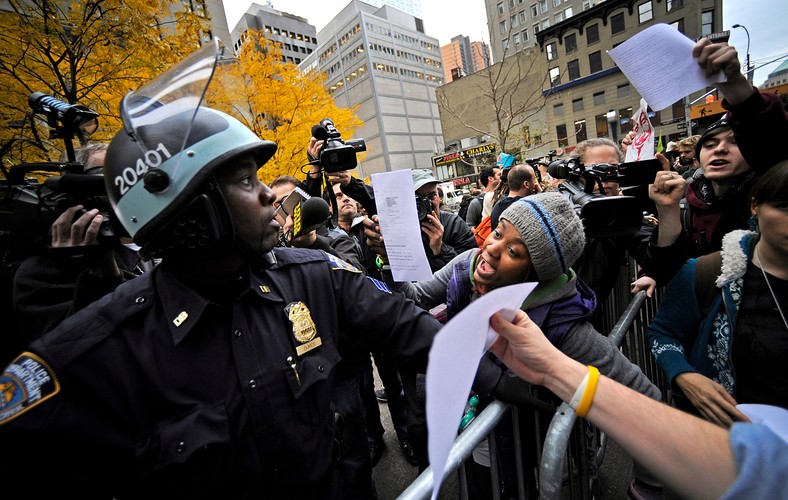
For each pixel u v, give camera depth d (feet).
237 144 2.30
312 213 4.61
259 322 2.63
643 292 6.09
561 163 7.55
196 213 2.17
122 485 2.34
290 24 199.31
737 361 3.68
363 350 5.42
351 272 3.45
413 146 171.73
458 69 116.57
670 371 4.17
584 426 4.29
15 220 3.66
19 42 12.36
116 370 2.17
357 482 4.47
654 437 1.82
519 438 3.64
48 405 1.99
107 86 15.06
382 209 4.24
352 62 166.81
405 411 7.62
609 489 6.06
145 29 14.43
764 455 1.40
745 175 5.10
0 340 4.76
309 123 31.68
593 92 87.10
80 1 13.29
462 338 1.60
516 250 3.64
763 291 3.51
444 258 6.74
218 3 45.93
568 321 3.67
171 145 2.10
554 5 110.63
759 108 4.04
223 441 2.23
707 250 5.57
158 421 2.24
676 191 4.41
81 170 3.54
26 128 11.59
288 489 2.54
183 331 2.29
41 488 2.05
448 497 6.08
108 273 3.29
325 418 2.85
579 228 3.67
